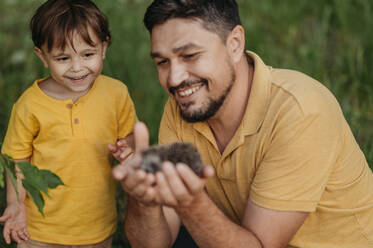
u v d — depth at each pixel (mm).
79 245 2736
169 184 1679
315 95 2240
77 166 2645
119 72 4484
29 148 2691
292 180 2162
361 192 2375
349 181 2311
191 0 2102
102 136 2701
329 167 2189
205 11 2125
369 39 4871
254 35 5027
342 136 2277
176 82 2174
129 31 4965
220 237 2018
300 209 2158
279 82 2332
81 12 2498
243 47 2326
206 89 2213
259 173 2238
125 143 2639
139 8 5500
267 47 4953
